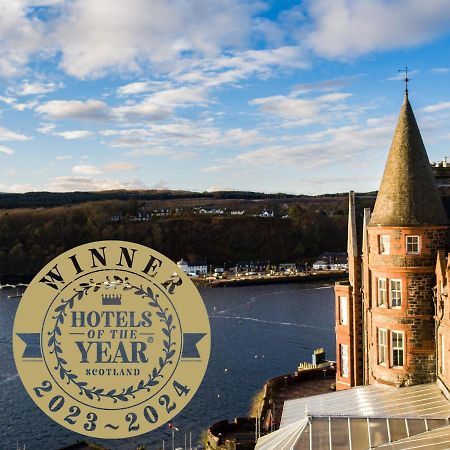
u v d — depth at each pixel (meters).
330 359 89.00
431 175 35.56
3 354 93.56
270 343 103.69
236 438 50.28
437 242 34.25
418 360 34.28
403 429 27.30
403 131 35.78
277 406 55.56
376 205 36.47
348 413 30.33
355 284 42.91
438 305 32.50
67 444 59.47
